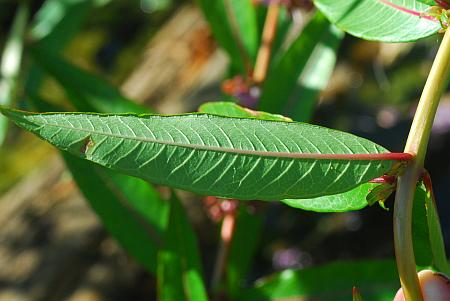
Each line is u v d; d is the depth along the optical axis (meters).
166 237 0.55
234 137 0.36
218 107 0.41
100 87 0.59
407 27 0.41
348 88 1.38
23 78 0.76
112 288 0.96
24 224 1.03
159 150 0.35
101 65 1.51
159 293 0.55
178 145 0.36
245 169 0.36
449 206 1.33
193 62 1.23
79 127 0.35
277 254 1.33
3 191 1.26
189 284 0.55
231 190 0.36
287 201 0.40
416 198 0.39
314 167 0.36
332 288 0.56
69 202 1.06
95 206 0.58
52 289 0.94
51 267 0.96
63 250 0.98
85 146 0.35
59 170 1.12
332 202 0.40
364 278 0.55
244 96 0.61
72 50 1.50
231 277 0.60
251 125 0.36
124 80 1.45
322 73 0.56
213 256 1.07
